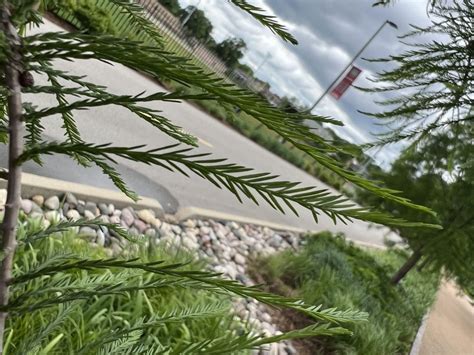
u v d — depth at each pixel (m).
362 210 0.48
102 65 8.40
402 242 7.38
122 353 1.10
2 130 0.57
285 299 0.64
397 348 4.99
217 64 23.69
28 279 0.63
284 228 6.87
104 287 0.77
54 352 1.82
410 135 2.43
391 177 5.15
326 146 0.46
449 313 9.48
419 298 7.54
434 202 4.94
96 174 4.27
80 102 0.55
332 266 5.43
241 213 6.61
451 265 5.29
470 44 2.06
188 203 5.35
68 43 0.47
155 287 0.73
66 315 1.12
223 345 0.76
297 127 0.45
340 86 13.85
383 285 6.14
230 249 4.72
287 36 0.70
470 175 2.91
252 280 4.34
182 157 0.51
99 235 3.14
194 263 3.34
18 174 0.59
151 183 5.12
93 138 5.12
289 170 15.52
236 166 0.50
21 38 0.49
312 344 3.77
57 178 3.70
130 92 7.75
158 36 0.82
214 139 10.47
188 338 2.34
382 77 2.27
